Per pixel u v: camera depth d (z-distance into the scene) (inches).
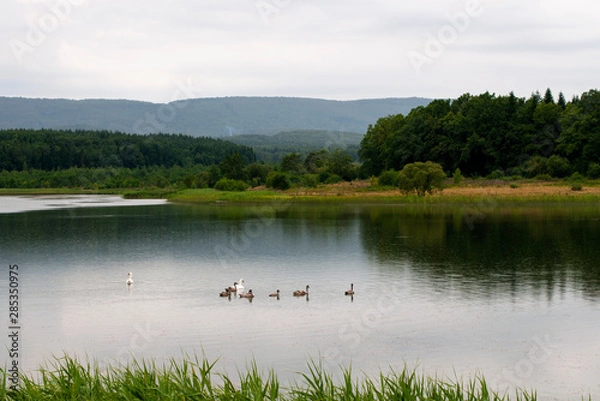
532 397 867.4
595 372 1077.1
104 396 689.6
